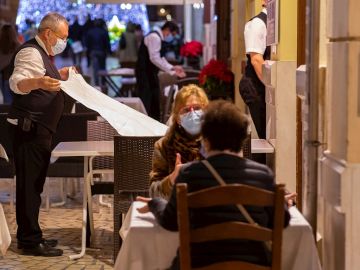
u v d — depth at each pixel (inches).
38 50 312.7
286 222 187.8
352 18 200.2
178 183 186.5
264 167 188.1
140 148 287.6
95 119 389.7
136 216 205.8
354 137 202.7
